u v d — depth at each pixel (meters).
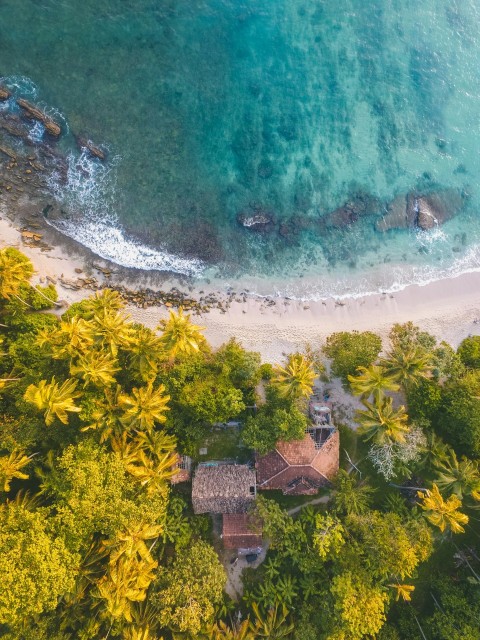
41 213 34.31
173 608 27.28
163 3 35.00
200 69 35.75
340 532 29.75
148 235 35.34
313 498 33.41
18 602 21.86
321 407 33.44
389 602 30.53
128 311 34.53
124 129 35.16
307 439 31.72
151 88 35.31
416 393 32.03
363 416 31.80
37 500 27.86
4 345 30.61
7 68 33.72
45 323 31.47
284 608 30.30
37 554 22.53
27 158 34.16
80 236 34.69
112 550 26.14
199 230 35.81
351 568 28.59
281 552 31.23
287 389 29.61
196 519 31.88
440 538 33.72
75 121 34.53
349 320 36.09
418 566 33.25
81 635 26.20
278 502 33.19
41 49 34.03
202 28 35.62
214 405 30.08
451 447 32.84
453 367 32.53
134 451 28.14
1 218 33.78
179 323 27.33
